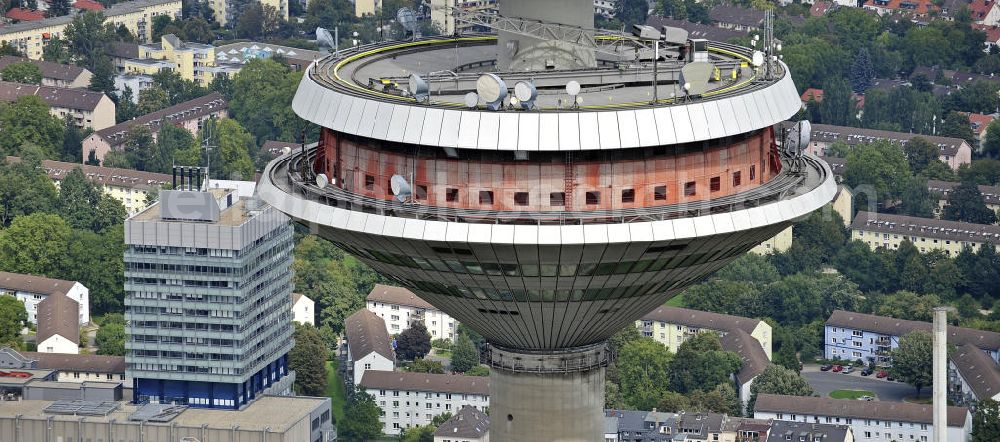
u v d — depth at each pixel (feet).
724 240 631.56
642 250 624.18
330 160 648.38
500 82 601.21
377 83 647.15
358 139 633.61
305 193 645.92
